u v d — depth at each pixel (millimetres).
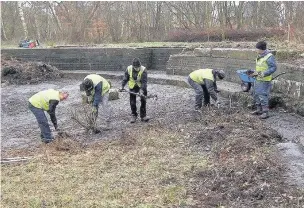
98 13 26625
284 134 8047
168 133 8797
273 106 10086
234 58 13016
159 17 25844
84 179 6531
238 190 5574
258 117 9289
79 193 5996
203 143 7953
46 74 17766
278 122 8906
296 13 18000
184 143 8070
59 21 28172
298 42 13328
